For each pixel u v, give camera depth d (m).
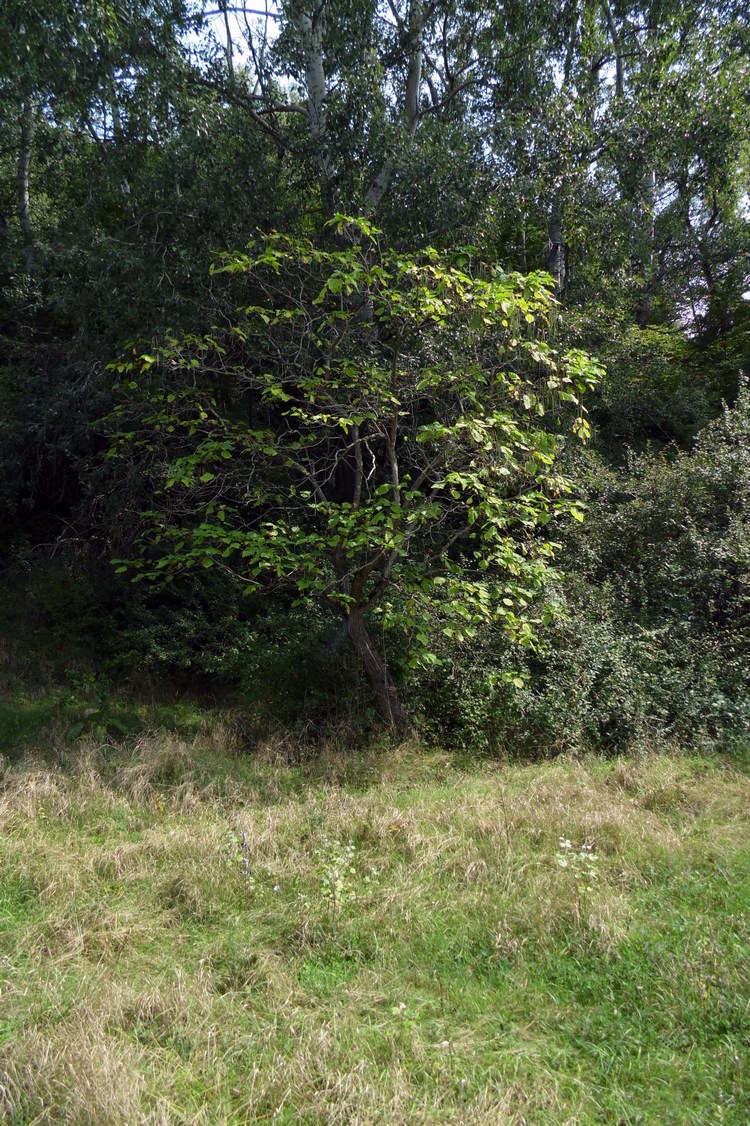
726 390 14.39
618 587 8.91
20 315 11.99
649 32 12.55
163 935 4.07
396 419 7.34
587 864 4.46
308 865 4.74
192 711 8.58
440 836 5.04
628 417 12.80
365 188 9.88
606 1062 3.04
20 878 4.54
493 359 7.95
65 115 9.51
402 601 7.86
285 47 10.38
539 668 8.02
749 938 3.73
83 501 10.73
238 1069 3.05
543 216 11.88
